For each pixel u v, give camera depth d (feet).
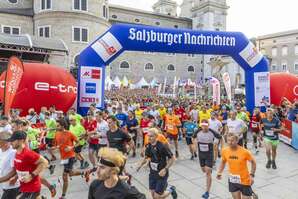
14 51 81.46
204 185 25.18
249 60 52.54
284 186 25.23
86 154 34.91
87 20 121.19
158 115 42.75
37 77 43.09
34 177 14.78
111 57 45.70
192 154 33.81
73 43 118.32
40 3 120.88
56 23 116.98
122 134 22.06
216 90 59.31
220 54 52.24
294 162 32.86
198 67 202.69
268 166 30.30
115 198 9.16
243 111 40.32
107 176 9.23
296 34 202.90
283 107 52.42
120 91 112.98
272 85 61.67
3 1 126.62
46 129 33.58
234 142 17.21
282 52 211.61
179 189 24.20
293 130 40.01
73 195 22.39
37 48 80.94
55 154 34.04
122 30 45.24
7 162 15.33
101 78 45.27
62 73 46.42
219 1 207.62
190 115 45.78
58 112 34.60
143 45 46.65
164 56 188.65
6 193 15.70
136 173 28.19
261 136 40.24
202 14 206.08
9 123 25.67
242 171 17.08
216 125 31.04
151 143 17.84
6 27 120.78
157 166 17.67
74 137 22.22
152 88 128.67
